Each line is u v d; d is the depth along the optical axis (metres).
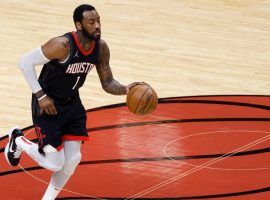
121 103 17.22
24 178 13.22
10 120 15.98
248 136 15.43
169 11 26.45
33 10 25.64
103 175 13.44
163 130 15.66
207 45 22.58
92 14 10.73
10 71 19.34
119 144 14.85
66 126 11.38
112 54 21.09
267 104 17.48
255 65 20.78
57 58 10.85
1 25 23.64
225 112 16.84
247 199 12.49
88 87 18.27
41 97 10.95
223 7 27.25
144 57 21.02
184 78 19.44
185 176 13.46
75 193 12.70
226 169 13.82
